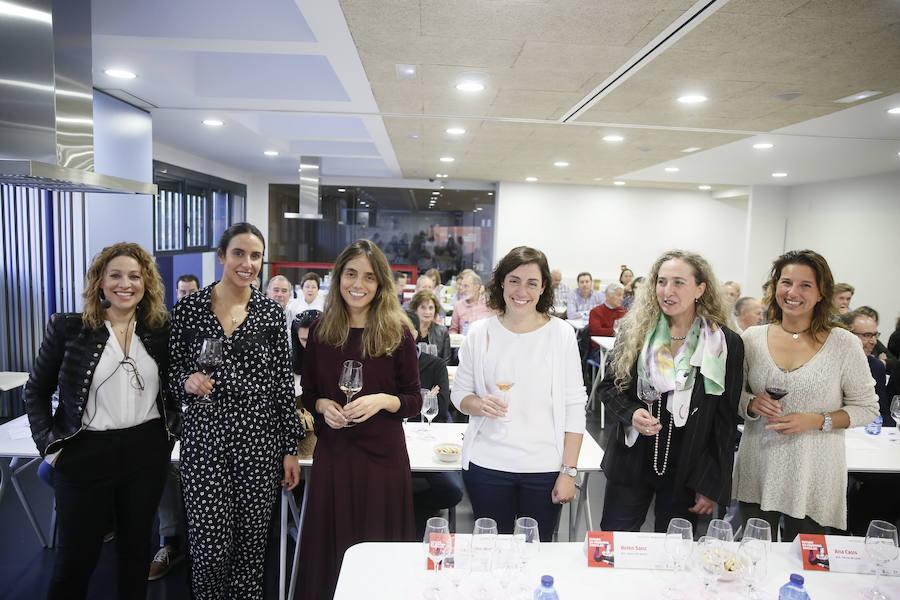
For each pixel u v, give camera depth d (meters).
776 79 3.26
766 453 2.02
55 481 1.93
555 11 2.36
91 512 1.93
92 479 1.92
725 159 6.39
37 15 2.27
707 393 1.81
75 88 2.45
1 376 3.82
